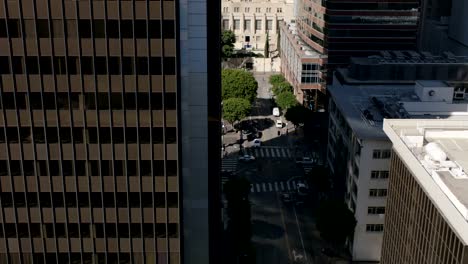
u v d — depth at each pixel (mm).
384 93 148125
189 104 71375
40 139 71750
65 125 71188
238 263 114188
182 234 77688
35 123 70938
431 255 79812
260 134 197000
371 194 120500
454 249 71375
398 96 143625
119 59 68375
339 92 150750
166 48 67938
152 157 72812
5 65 68312
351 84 166875
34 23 66500
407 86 159500
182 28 68375
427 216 81250
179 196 74625
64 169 73312
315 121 199375
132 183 73938
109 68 68688
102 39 67375
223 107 194625
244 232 122000
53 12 66125
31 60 68125
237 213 125688
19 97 69750
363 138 116188
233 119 193625
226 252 117500
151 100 70250
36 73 68750
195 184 75188
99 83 69375
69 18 66438
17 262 78000
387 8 198625
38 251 77250
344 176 136250
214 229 89750
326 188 145375
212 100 83750
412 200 88500
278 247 128875
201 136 72875
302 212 144375
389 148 117000
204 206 76375
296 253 126938
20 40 67125
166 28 67125
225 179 162500
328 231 118688
